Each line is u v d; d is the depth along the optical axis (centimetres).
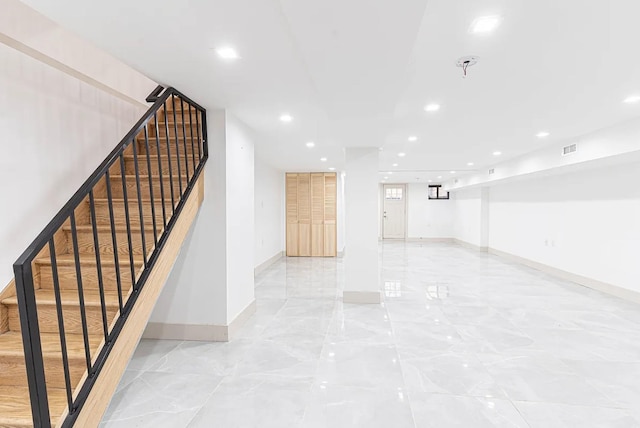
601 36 206
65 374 166
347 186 491
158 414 226
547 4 172
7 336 219
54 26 241
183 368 290
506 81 278
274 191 849
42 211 256
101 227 286
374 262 487
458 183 1072
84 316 181
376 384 264
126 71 334
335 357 311
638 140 382
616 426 213
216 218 343
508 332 371
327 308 461
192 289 348
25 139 242
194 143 350
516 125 422
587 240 573
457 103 335
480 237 1015
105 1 163
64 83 277
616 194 509
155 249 251
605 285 534
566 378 272
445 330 377
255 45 210
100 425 215
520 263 805
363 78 233
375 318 419
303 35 174
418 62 242
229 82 271
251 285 426
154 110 253
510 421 218
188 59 230
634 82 281
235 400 243
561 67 251
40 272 256
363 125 367
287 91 291
